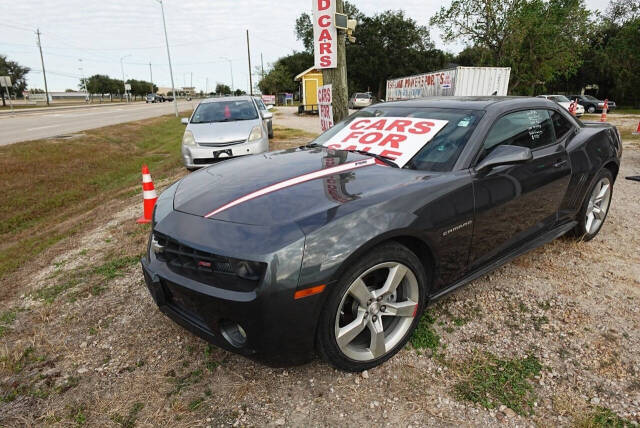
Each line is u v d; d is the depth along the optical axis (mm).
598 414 1916
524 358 2291
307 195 2145
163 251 2137
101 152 12172
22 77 74125
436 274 2363
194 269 1966
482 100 3000
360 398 2021
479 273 2662
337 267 1842
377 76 52281
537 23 28375
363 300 2059
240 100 8891
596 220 3855
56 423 1912
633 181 6242
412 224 2080
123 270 3477
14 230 5988
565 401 1992
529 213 2906
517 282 3109
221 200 2215
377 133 2992
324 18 5902
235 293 1824
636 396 2027
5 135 16141
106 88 110875
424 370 2203
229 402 2008
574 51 30188
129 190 7113
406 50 50719
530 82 30531
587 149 3420
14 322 2791
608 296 2918
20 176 8781
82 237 4523
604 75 38156
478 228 2484
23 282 3475
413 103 3264
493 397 2016
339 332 2008
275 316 1793
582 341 2436
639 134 12734
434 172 2428
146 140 16328
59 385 2160
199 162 7285
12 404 2039
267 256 1768
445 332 2521
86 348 2459
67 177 9055
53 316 2816
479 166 2451
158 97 83125
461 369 2207
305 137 13547
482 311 2740
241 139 7281
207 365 2266
